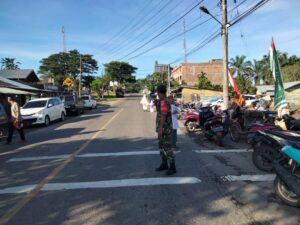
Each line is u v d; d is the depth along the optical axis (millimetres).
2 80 29266
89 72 94375
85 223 5160
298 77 58375
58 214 5551
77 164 9156
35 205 6012
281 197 5859
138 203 5957
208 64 89938
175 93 54031
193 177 7539
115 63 107500
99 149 11406
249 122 12336
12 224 5207
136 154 10320
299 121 9898
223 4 20297
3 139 15375
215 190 6617
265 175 7652
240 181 7207
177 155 10078
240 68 69938
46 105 22406
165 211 5570
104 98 76812
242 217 5293
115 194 6480
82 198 6301
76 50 92562
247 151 10617
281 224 5027
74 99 30984
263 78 69562
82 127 19234
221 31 20688
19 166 9242
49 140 14297
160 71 85062
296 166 5730
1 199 6418
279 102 11391
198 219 5230
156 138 13750
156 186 6926
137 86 138750
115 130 16938
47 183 7363
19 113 14258
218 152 10531
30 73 44344
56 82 89125
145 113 29969
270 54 11703
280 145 6340
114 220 5242
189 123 15719
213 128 12094
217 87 56875
